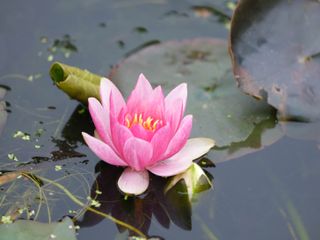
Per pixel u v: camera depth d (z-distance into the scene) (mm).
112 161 750
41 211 733
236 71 811
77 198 746
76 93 798
